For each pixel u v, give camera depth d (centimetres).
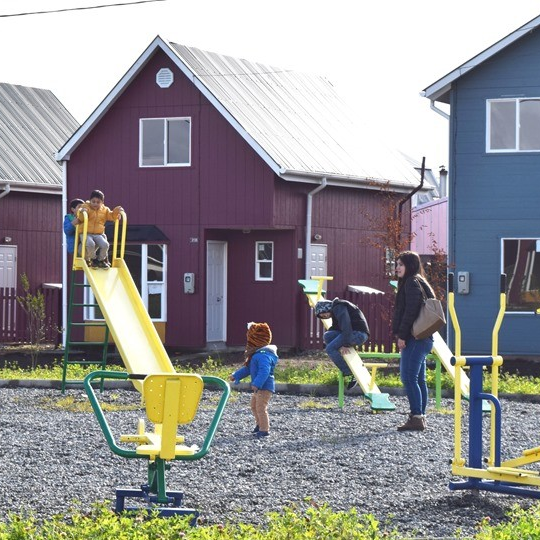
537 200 2942
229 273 3447
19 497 1169
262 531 916
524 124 2958
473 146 2978
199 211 3344
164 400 973
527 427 1727
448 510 1114
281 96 3744
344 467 1355
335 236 3538
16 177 3881
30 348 3438
